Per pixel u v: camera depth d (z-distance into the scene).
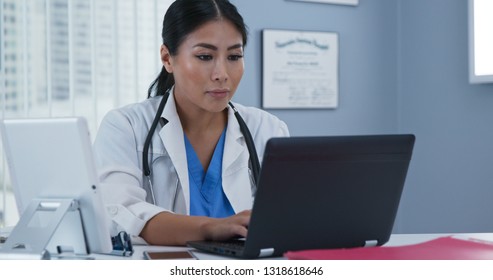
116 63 2.77
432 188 3.13
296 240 1.17
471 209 2.90
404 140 1.21
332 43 3.23
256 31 3.09
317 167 1.13
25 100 2.59
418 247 1.17
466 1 2.92
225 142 1.77
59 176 1.25
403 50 3.34
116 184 1.55
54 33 2.65
